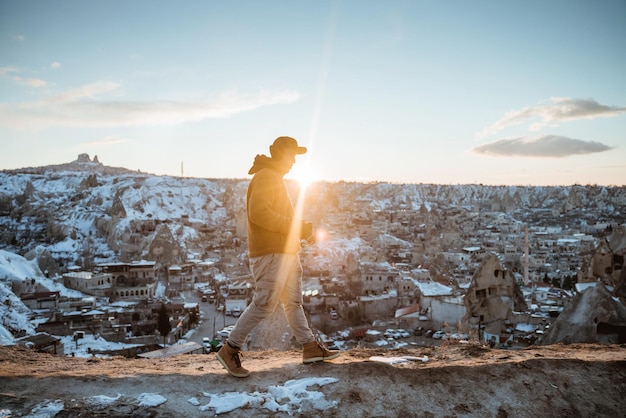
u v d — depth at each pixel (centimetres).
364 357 600
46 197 18650
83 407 418
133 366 586
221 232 16750
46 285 8088
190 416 417
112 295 8462
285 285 523
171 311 7225
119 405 425
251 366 547
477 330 2248
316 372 498
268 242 501
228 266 11612
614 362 545
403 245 14150
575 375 516
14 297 6106
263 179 502
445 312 5059
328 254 11825
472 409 454
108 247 13900
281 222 493
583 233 17688
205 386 472
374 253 12181
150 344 5444
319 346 534
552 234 16550
